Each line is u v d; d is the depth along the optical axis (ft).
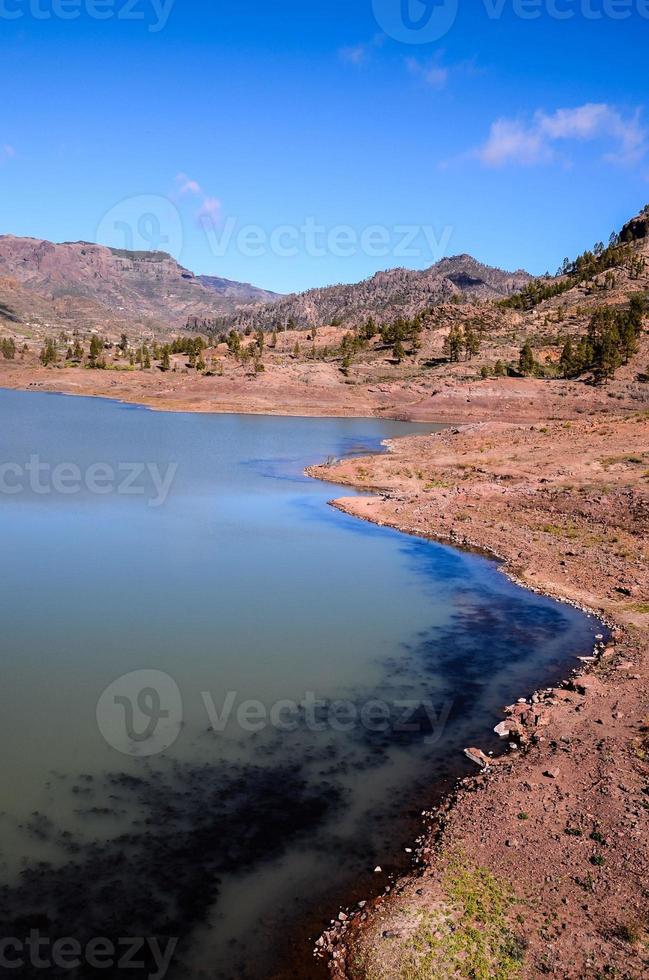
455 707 55.47
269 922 32.68
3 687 56.65
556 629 73.05
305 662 63.41
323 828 39.75
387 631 71.61
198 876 35.60
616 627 72.84
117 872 35.68
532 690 58.80
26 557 94.53
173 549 101.04
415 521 122.11
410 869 36.27
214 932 32.04
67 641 66.49
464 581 89.35
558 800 41.19
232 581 87.15
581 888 33.71
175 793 42.78
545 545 106.01
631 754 45.32
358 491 152.66
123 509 126.82
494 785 43.60
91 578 86.38
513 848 37.14
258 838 38.78
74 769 45.09
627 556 98.63
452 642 69.15
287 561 96.94
